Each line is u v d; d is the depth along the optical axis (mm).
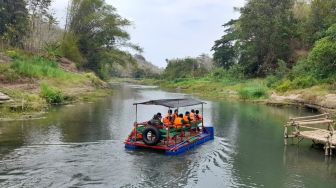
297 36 48562
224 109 30500
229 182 11758
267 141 17828
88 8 55344
